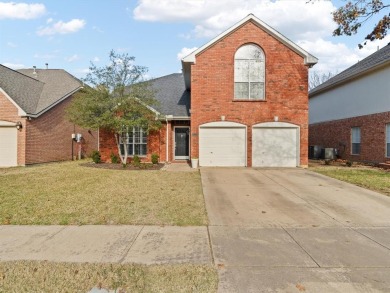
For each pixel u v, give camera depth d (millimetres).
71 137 22266
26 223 5977
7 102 17344
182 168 14914
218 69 15539
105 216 6422
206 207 7289
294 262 4246
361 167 15602
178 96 19797
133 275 3842
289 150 15492
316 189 9547
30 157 17703
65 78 23828
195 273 3883
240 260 4305
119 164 16438
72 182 10383
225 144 15648
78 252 4566
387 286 3596
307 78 15406
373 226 5945
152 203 7508
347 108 19562
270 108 15477
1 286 3619
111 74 14922
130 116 15023
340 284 3637
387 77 15547
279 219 6391
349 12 13242
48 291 3535
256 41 15469
